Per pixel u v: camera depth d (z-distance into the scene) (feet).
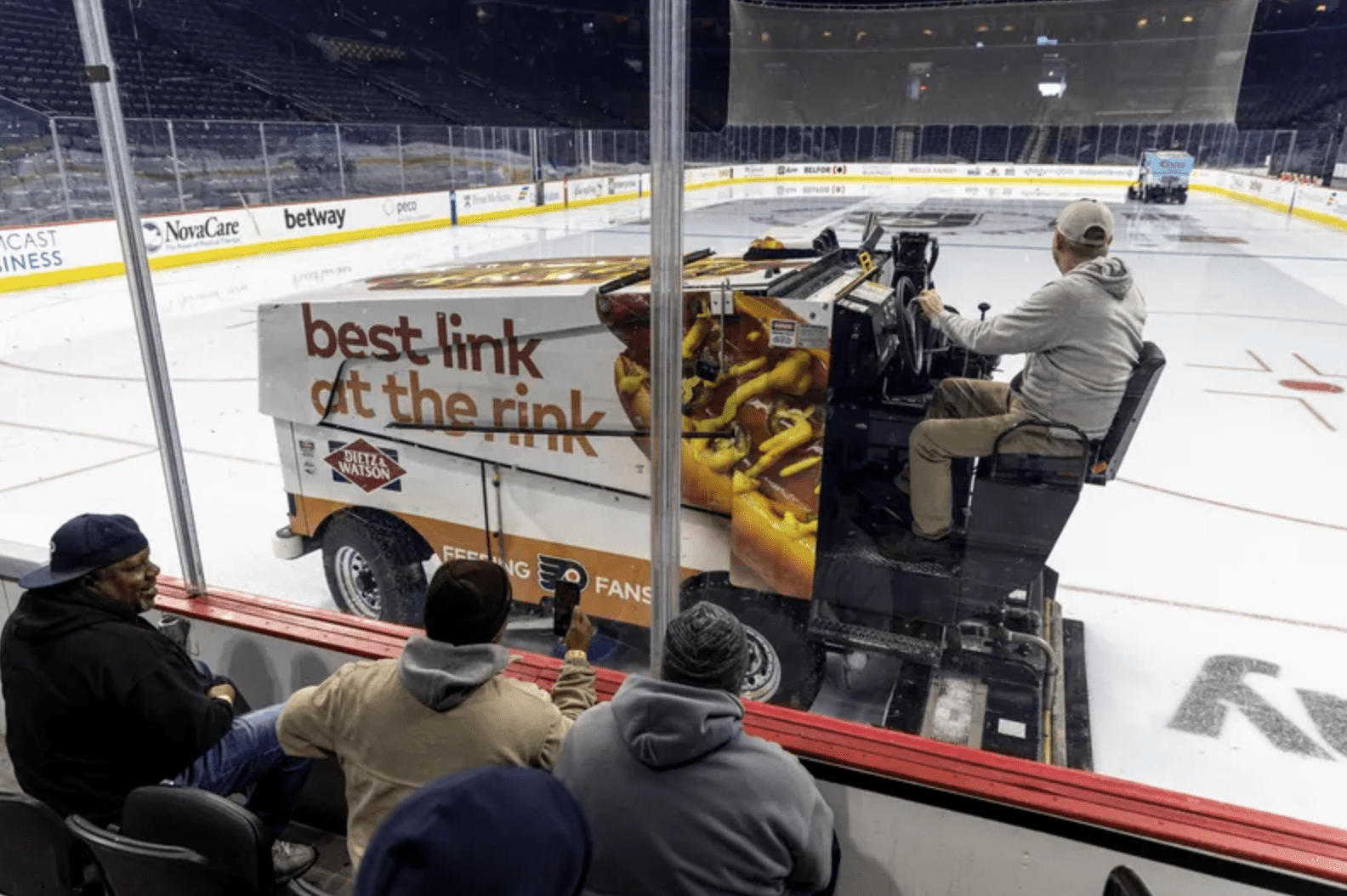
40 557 9.14
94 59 7.34
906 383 9.93
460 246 52.49
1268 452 19.27
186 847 5.39
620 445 9.04
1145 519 15.72
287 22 79.51
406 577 10.80
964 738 8.34
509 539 9.96
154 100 67.77
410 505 10.40
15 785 8.81
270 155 52.70
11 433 20.15
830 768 6.27
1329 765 9.07
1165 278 38.27
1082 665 10.55
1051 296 8.28
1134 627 11.86
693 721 4.51
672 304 6.25
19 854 6.02
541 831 2.38
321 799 8.05
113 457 18.54
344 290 10.23
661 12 5.67
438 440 9.93
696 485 8.73
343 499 10.79
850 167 50.85
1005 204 42.01
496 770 2.53
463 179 65.72
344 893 7.43
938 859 6.25
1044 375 8.61
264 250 50.57
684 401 8.46
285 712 5.79
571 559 9.74
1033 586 10.50
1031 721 8.63
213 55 74.49
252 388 23.62
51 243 39.78
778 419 8.21
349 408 10.34
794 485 8.34
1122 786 5.93
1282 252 43.68
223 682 7.54
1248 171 36.81
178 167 47.39
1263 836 5.47
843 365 8.46
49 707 6.08
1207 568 13.75
